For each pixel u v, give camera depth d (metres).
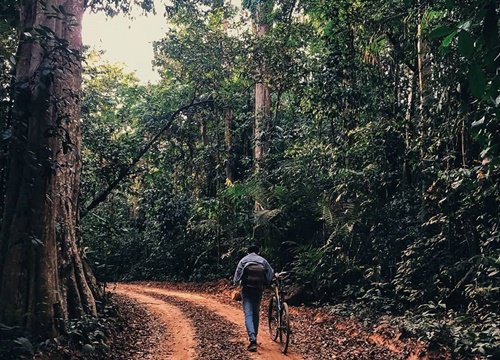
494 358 5.97
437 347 6.75
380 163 12.04
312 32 15.95
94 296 8.62
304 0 14.80
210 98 20.14
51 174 6.68
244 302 7.98
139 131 23.84
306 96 14.55
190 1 14.36
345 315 10.13
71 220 7.85
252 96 22.78
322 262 12.33
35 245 6.28
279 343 8.20
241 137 22.94
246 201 17.81
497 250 7.86
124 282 24.03
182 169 25.22
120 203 25.50
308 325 9.82
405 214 11.26
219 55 19.78
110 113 22.73
